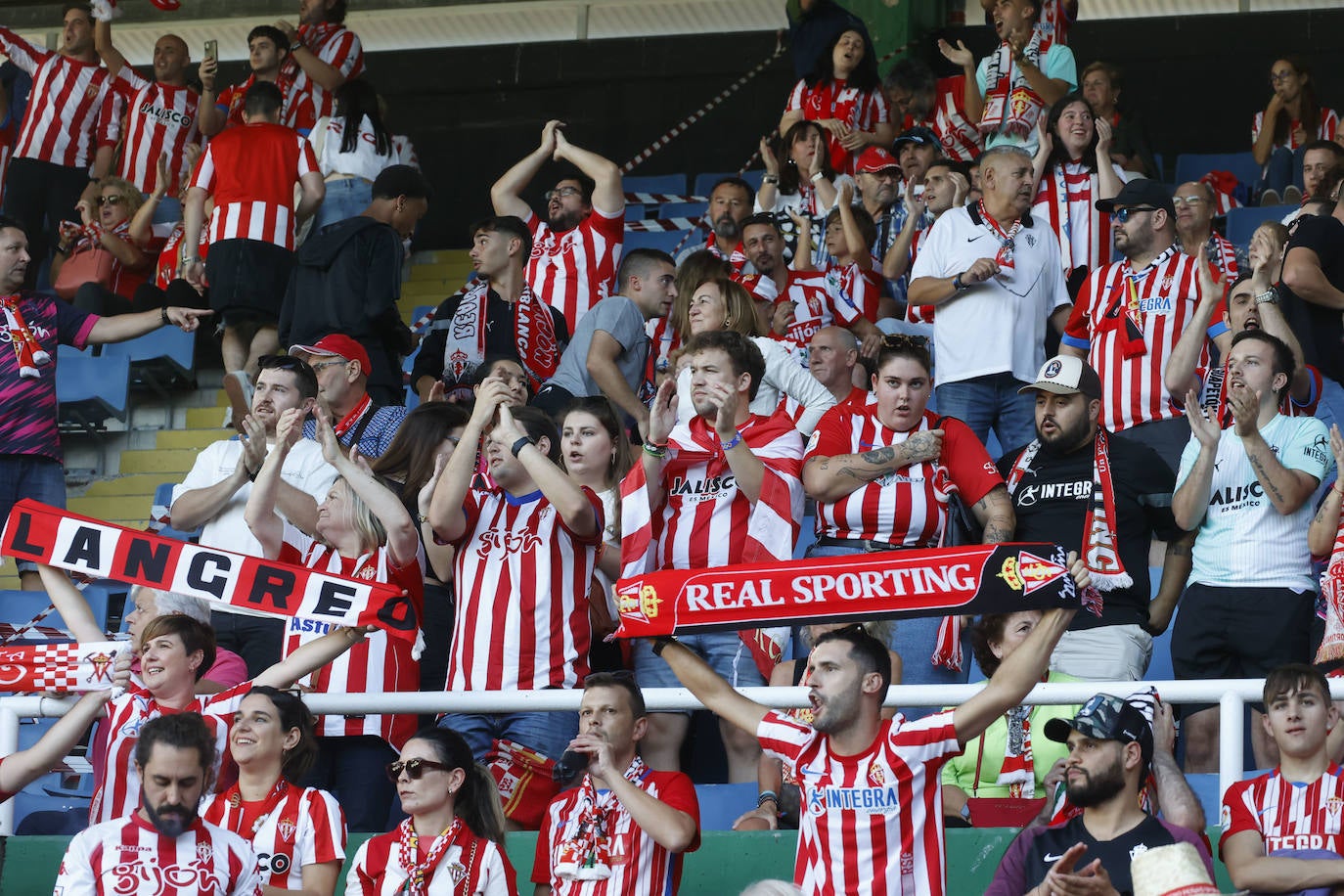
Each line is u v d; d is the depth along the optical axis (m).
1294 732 17.86
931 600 17.41
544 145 33.19
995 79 39.75
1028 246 29.88
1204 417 23.05
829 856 16.84
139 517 38.19
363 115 41.03
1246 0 54.88
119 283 42.44
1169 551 23.70
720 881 19.72
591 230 32.53
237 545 23.72
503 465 21.58
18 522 20.56
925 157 39.16
